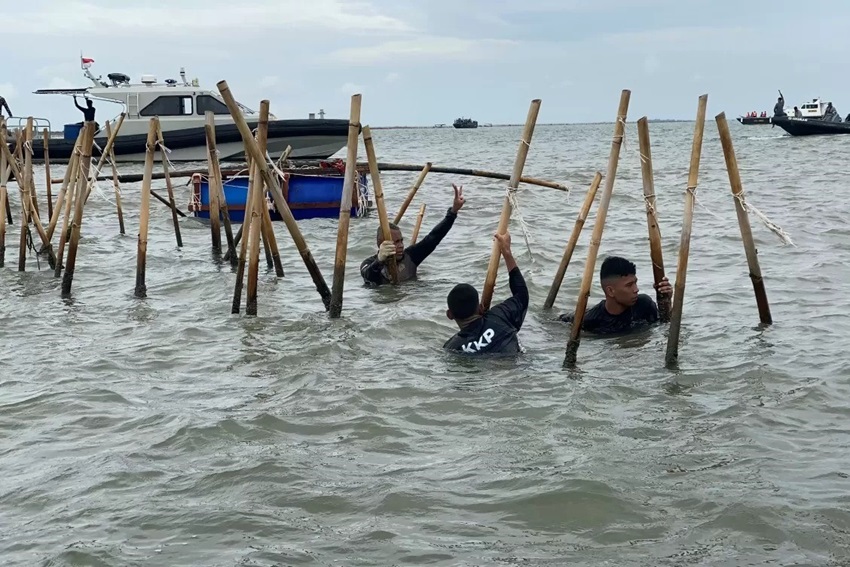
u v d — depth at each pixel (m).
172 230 16.98
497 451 5.75
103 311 10.09
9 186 25.62
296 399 6.81
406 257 11.42
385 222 10.90
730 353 7.84
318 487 5.23
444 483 5.27
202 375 7.57
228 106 9.33
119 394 7.03
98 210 20.17
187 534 4.71
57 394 7.03
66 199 13.01
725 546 4.49
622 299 8.46
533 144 71.62
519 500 5.02
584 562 4.37
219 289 11.16
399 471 5.46
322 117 30.22
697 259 12.79
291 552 4.51
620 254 13.38
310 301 10.43
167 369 7.77
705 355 7.81
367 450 5.82
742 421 6.19
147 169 10.78
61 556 4.50
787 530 4.61
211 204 13.57
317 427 6.23
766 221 8.23
